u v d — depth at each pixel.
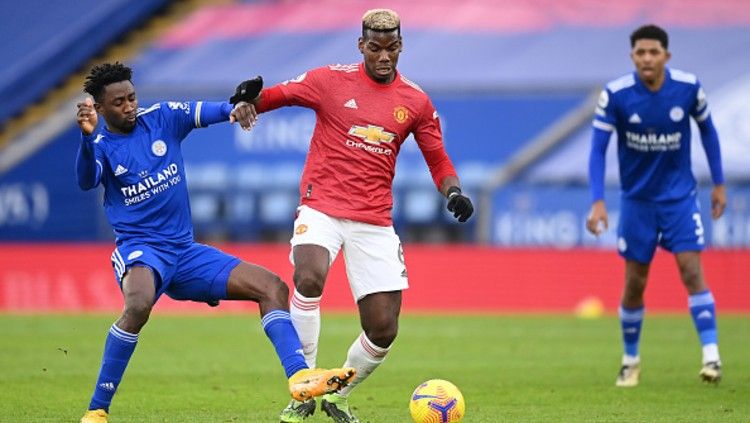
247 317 66.94
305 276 25.28
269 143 93.19
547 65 93.44
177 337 52.69
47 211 94.38
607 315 68.12
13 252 76.31
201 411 29.47
